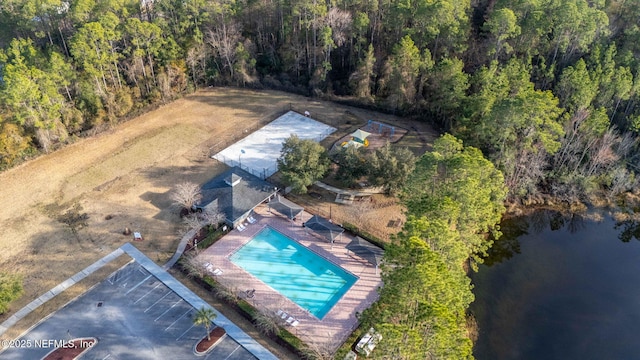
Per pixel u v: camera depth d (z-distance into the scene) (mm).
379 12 98938
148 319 54594
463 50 90125
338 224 68375
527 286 61906
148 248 63969
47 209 70812
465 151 59375
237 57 99812
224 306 56344
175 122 92562
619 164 77312
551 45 88562
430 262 40219
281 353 50938
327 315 55344
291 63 103000
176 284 59031
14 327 53312
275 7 100500
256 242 65875
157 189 74750
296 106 97312
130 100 92625
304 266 62312
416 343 36406
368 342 50781
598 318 57531
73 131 87562
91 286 58500
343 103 97562
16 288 54875
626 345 54438
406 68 85562
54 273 60125
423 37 91438
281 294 58156
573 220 72875
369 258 60906
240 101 99562
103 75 88375
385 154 71688
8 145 77438
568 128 73062
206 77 103812
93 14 93500
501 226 71438
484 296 60094
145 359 50156
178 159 82062
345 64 103312
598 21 84938
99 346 51438
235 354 50750
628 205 75562
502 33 83812
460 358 37531
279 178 77375
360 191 74438
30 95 75875
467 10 95438
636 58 82688
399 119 92438
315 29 96500
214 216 65875
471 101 77375
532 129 67125
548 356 53125
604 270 64688
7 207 71125
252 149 84438
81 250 63531
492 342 54375
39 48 88875
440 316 36500
